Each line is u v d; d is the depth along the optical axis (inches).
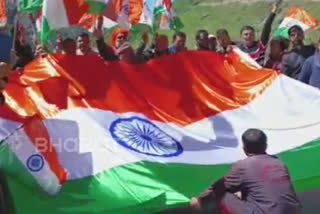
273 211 211.9
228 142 288.4
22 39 378.3
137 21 371.6
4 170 234.7
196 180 255.9
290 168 280.8
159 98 294.5
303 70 366.0
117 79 288.8
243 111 307.1
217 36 418.6
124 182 247.3
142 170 253.1
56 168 240.1
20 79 271.1
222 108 304.5
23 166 236.2
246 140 223.1
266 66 387.2
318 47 364.5
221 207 221.6
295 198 217.2
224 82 314.5
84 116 269.4
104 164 251.8
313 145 295.7
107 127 269.3
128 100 285.6
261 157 220.4
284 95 315.6
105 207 238.2
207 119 297.3
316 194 314.5
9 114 252.4
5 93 261.9
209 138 286.0
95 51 373.7
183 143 278.2
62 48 335.6
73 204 236.7
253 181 215.6
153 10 378.0
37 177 236.5
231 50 343.6
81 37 336.8
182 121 291.4
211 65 316.2
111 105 280.2
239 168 218.7
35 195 235.5
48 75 277.1
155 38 409.1
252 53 395.9
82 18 325.1
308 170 282.0
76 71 281.4
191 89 305.1
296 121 308.3
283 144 295.1
